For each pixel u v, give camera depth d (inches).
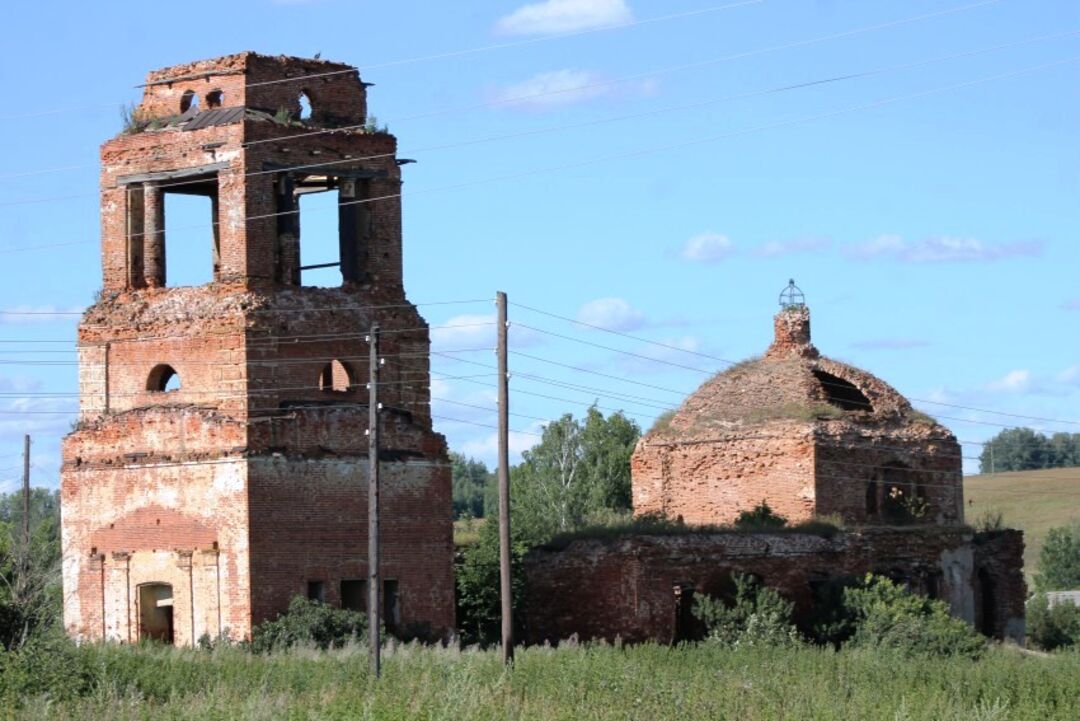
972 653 2370.8
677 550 2425.0
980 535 2883.9
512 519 2645.2
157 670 1787.6
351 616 2153.1
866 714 1577.3
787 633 2375.7
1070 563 4616.1
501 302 1930.4
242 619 2116.1
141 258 2276.1
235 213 2190.0
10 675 1653.5
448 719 1439.5
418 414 2295.8
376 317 2279.8
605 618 2405.3
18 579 1865.2
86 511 2255.2
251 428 2138.3
